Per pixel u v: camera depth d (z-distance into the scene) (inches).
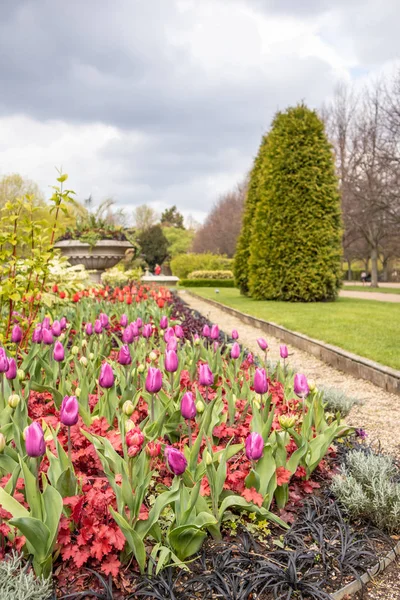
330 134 1395.2
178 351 176.6
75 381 153.6
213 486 91.5
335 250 655.1
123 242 619.5
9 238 187.2
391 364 247.4
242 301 672.4
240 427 121.9
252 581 81.5
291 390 143.6
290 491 110.0
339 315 473.4
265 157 682.2
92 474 106.3
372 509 101.6
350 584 84.4
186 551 85.8
